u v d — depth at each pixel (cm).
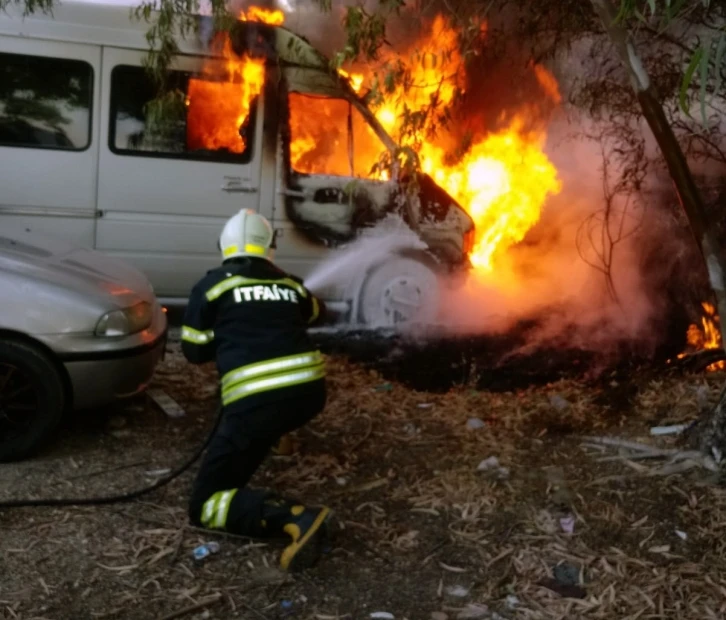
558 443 472
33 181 671
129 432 471
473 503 398
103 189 684
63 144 675
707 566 346
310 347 357
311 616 309
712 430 435
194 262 710
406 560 349
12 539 348
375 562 347
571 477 426
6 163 666
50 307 414
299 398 344
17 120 664
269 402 339
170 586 323
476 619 311
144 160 686
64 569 330
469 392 578
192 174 695
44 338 411
